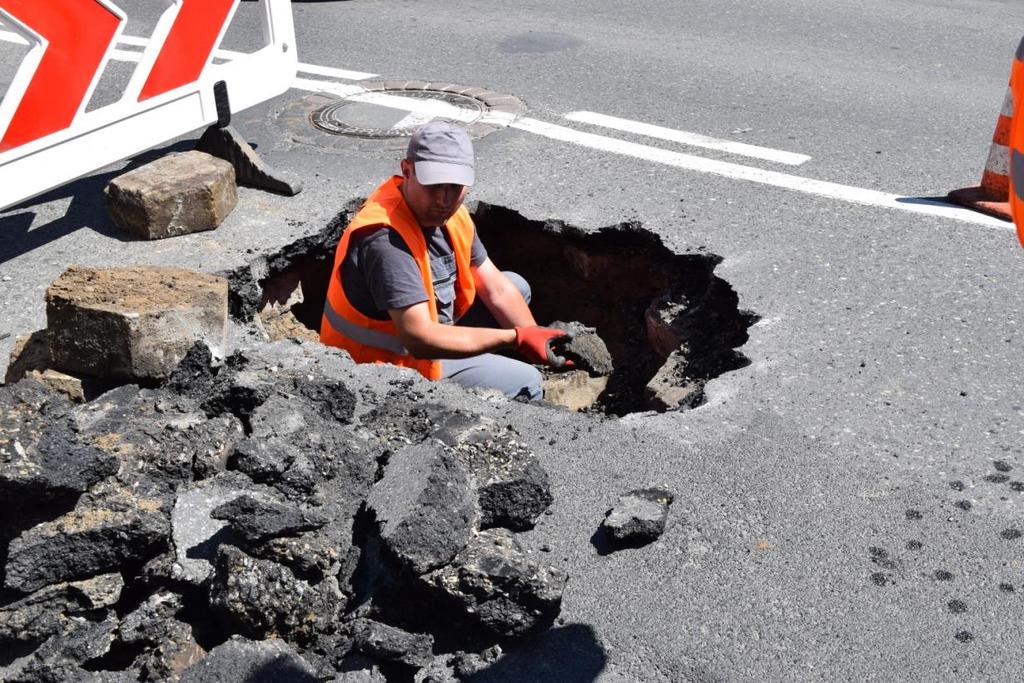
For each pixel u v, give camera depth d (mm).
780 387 3789
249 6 9203
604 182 5598
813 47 7883
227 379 3391
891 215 5141
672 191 5477
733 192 5449
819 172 5676
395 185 3924
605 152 6000
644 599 2863
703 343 4555
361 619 2715
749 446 3443
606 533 3057
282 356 3824
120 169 5797
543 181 5625
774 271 4625
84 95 4723
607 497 3219
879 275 4562
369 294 3922
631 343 5266
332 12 9109
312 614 2682
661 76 7289
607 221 5145
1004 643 2684
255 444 2922
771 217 5148
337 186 5555
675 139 6180
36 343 3947
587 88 7078
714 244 4887
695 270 4859
